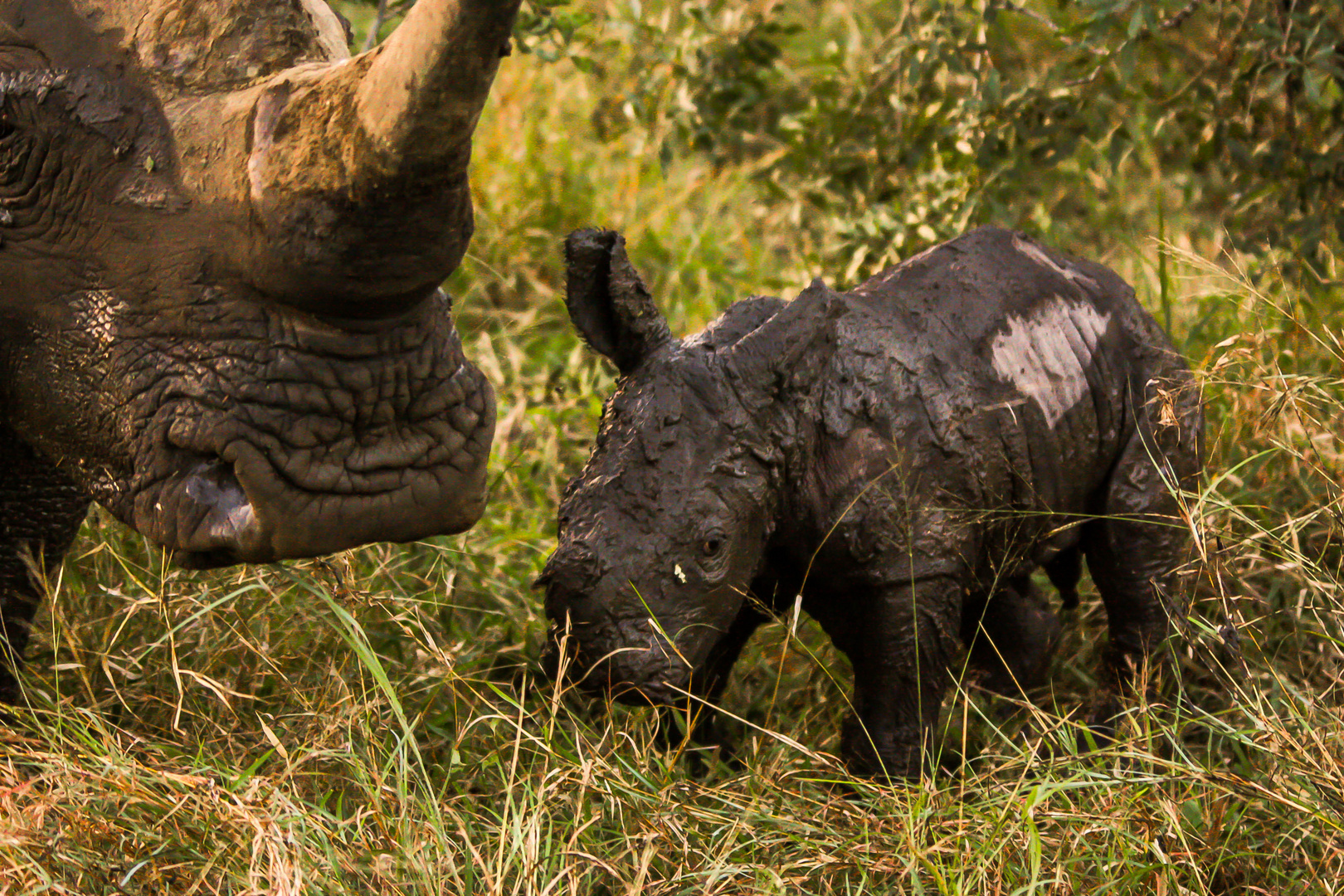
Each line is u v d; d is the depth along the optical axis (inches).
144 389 267.4
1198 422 398.0
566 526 318.0
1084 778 346.3
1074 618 473.4
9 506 347.9
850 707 401.7
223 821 294.4
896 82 600.7
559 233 753.0
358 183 230.4
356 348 258.7
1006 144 570.3
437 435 275.4
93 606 418.3
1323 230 544.4
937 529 348.8
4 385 288.8
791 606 371.2
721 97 618.2
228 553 272.4
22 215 271.6
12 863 277.0
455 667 405.1
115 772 306.0
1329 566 468.4
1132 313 396.2
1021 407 365.4
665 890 303.1
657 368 328.5
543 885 296.4
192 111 257.4
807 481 340.8
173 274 260.5
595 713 407.5
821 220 737.0
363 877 288.4
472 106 219.8
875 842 318.0
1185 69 658.2
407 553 463.5
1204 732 414.6
